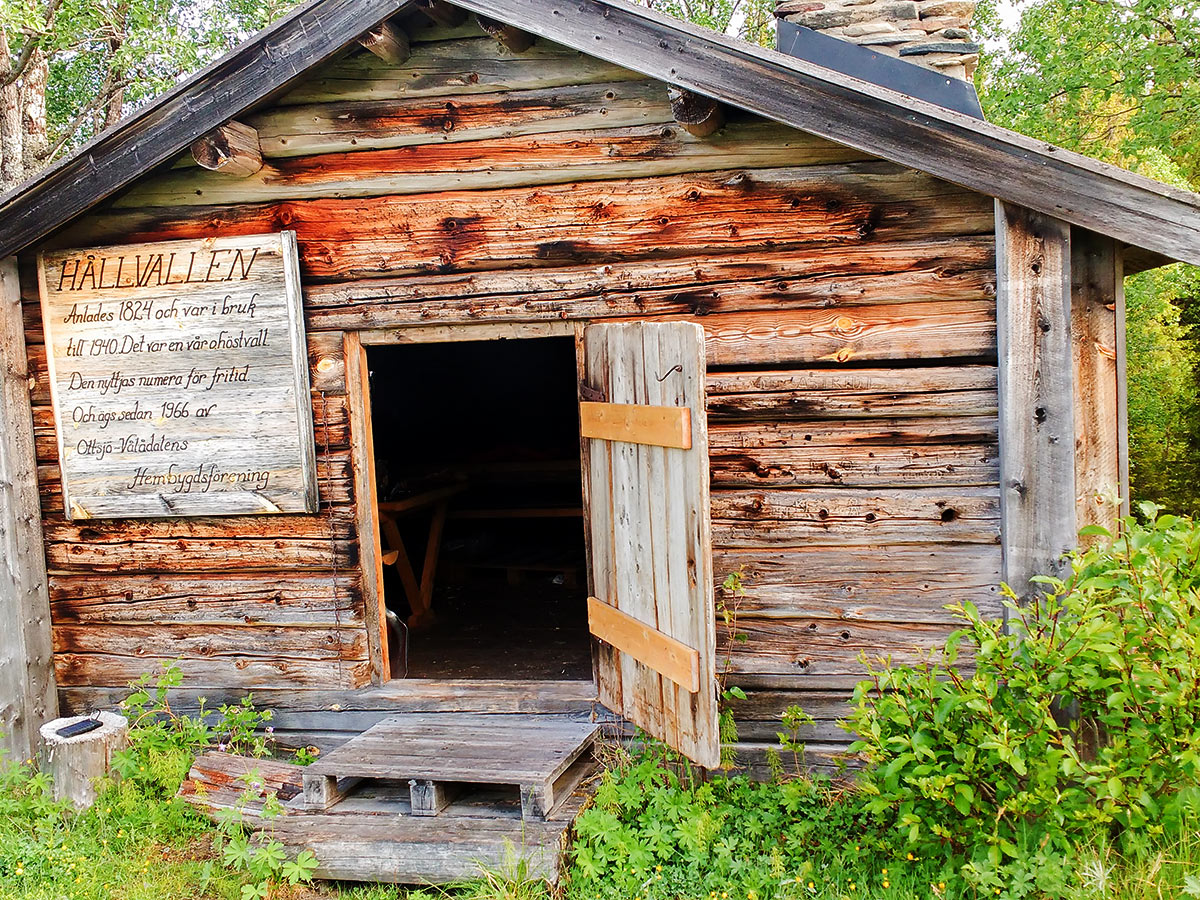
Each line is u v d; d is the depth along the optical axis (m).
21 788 4.59
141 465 4.86
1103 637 3.06
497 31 4.15
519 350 9.77
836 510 4.28
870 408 4.20
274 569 4.88
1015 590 4.00
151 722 4.99
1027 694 3.40
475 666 5.82
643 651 4.04
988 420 4.09
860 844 3.71
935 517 4.17
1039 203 3.70
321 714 4.89
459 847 3.74
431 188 4.56
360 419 4.75
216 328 4.72
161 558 4.97
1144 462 12.83
